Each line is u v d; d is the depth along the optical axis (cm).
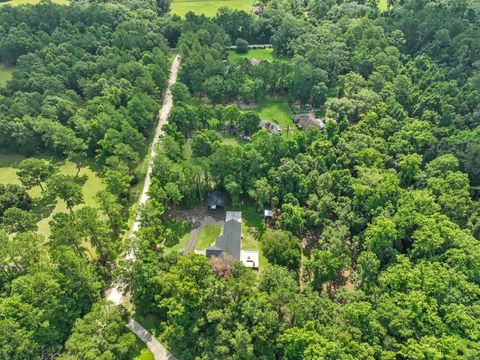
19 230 10362
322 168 11675
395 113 13650
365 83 15650
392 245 9200
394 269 8444
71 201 11106
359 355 6831
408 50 18888
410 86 15300
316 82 16075
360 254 9369
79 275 8425
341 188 10988
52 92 15250
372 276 8688
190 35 19162
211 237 10944
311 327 7338
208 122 15462
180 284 7869
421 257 8912
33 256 8906
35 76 15762
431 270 8219
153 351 8194
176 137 13525
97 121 13500
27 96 14775
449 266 8475
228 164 11631
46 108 14238
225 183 11494
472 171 11262
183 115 14338
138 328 8662
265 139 12175
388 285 8312
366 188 10169
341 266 9025
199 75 16600
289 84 16212
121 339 7850
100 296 9006
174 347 8069
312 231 11069
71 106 14900
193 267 8131
